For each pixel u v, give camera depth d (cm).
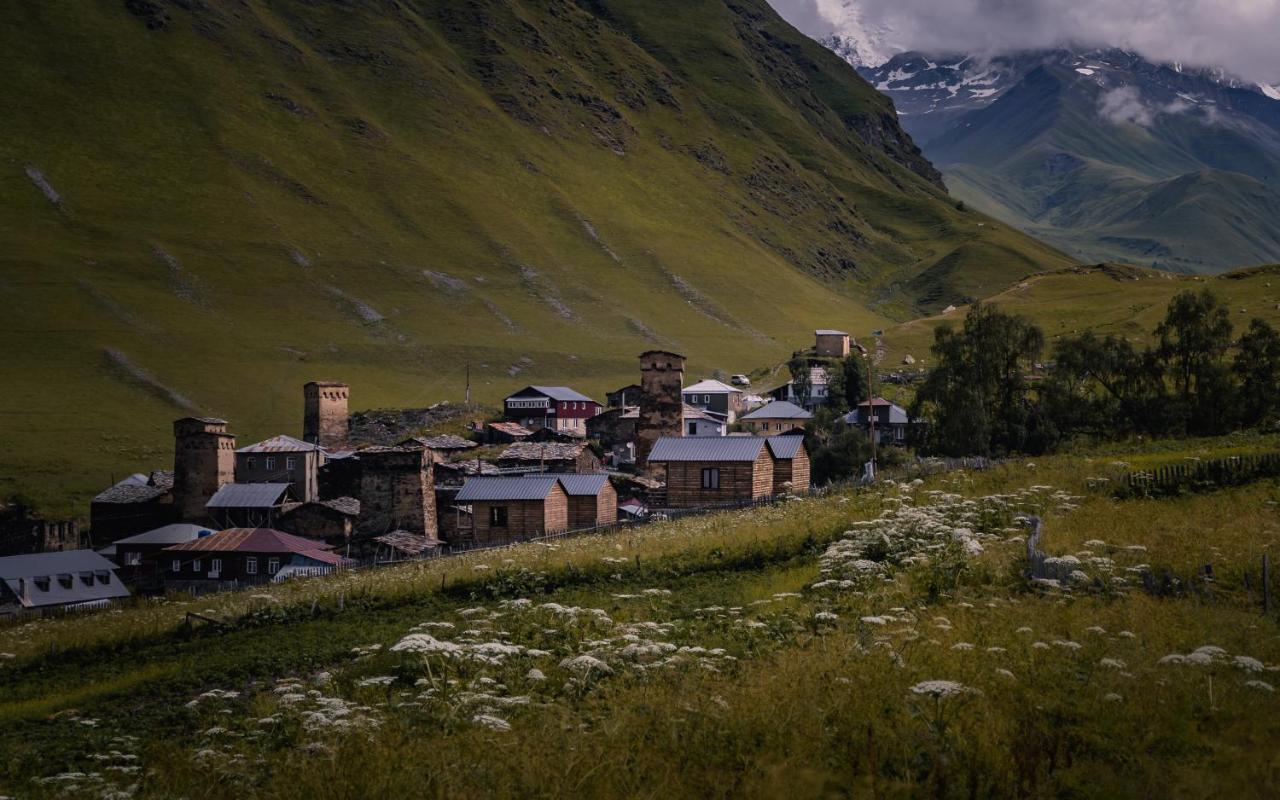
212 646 5150
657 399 11144
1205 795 1933
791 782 2012
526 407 16325
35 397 19512
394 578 6222
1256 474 5453
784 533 5459
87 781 2778
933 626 3002
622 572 5250
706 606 4222
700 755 2183
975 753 2103
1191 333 11062
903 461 10950
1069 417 11206
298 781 2300
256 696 3862
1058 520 4738
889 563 4097
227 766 2575
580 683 2838
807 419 14512
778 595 4097
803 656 2795
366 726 2517
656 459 8975
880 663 2591
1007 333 11619
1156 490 5403
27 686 4909
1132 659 2586
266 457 11931
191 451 11481
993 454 10806
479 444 13838
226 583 9312
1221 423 10775
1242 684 2370
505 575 5453
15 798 2778
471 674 3189
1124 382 11494
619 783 2097
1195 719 2255
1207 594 3272
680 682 2694
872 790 1983
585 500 9206
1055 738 2158
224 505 11138
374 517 9462
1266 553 3681
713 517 6975
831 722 2288
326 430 15388
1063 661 2577
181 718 3819
